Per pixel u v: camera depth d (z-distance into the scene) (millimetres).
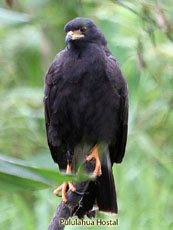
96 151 9172
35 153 11930
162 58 10445
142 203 10555
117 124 9375
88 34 9227
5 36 13000
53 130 9438
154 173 11172
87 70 8945
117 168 10898
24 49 12938
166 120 11234
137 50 10000
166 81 10906
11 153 11891
